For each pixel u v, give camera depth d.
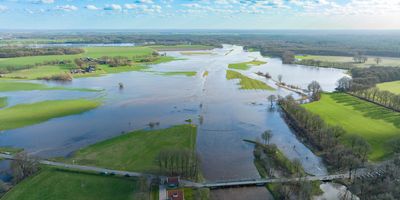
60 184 87.06
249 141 122.81
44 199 79.94
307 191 80.69
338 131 118.06
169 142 119.31
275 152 110.31
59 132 131.62
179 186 85.88
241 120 150.12
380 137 122.88
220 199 82.44
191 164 94.25
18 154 97.69
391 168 86.19
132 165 99.12
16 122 143.12
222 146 117.94
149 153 108.88
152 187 85.12
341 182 90.25
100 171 94.25
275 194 84.00
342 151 100.25
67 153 110.19
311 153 113.25
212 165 102.00
